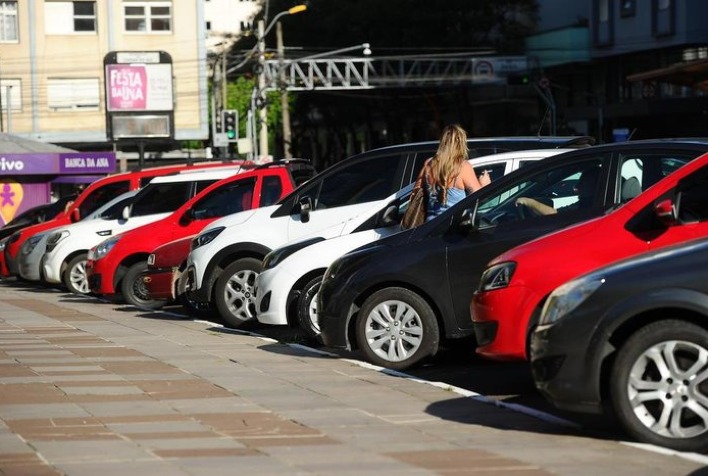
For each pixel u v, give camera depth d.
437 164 13.73
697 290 8.59
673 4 68.50
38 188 51.12
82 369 12.91
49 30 73.00
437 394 11.25
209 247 17.80
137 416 9.98
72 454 8.36
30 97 72.81
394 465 8.09
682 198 10.57
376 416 10.09
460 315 12.77
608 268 9.15
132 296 22.39
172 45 74.56
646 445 8.77
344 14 80.50
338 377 12.34
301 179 21.58
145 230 22.31
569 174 12.48
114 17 73.62
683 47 68.81
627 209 10.80
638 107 68.25
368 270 13.12
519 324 10.91
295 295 15.26
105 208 26.25
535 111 83.06
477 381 12.45
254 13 91.62
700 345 8.61
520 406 10.52
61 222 29.61
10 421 9.73
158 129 64.38
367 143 102.50
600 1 75.62
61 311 21.42
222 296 17.78
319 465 8.06
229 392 11.31
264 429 9.45
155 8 74.31
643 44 71.50
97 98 73.56
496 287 11.09
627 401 8.81
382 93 86.56
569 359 9.01
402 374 12.55
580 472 7.90
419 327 12.98
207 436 9.12
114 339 16.19
